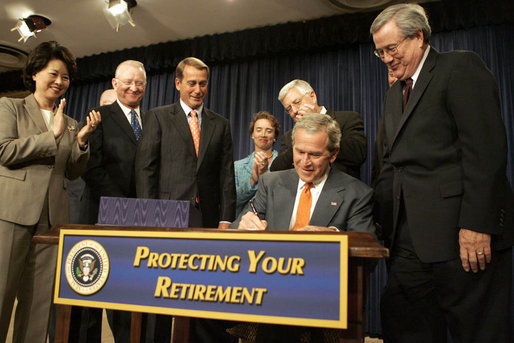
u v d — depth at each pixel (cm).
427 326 164
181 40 481
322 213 164
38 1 416
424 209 153
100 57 511
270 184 183
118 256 124
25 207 184
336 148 168
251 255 113
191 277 117
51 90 204
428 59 161
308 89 250
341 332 108
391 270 170
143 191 209
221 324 181
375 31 162
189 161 217
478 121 145
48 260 190
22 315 184
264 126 313
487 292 142
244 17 437
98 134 239
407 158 158
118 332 231
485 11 377
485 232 138
